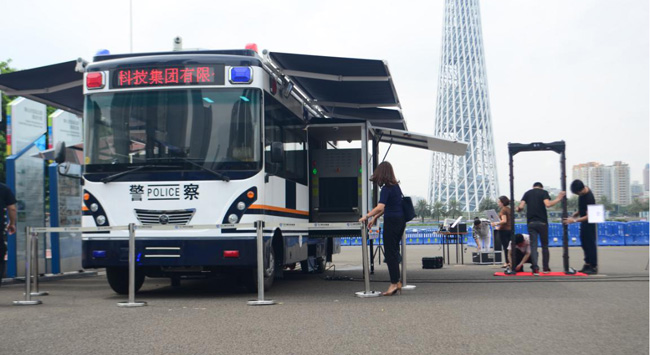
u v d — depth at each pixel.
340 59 9.91
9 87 11.54
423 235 42.62
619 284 10.79
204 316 7.22
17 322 6.82
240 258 8.89
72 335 5.99
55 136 14.48
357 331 6.16
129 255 8.45
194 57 9.15
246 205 8.91
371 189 13.41
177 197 8.95
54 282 12.69
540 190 13.54
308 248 12.53
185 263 8.88
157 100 9.12
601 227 35.25
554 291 9.73
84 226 9.12
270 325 6.54
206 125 9.04
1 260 8.90
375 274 14.43
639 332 6.08
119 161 9.09
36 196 13.17
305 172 12.19
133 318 7.08
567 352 5.18
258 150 9.06
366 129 12.57
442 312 7.44
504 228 17.17
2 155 27.41
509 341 5.64
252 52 9.38
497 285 10.82
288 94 10.59
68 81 11.38
